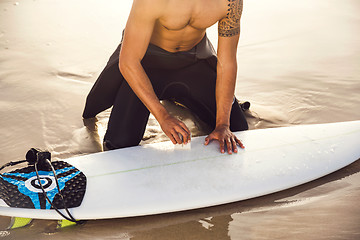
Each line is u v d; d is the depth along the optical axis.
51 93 3.09
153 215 1.89
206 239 1.71
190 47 2.38
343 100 2.95
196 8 2.11
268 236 1.70
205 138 2.26
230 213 1.88
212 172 2.06
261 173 2.06
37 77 3.34
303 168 2.11
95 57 3.75
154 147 2.27
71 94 3.09
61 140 2.53
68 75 3.40
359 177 2.13
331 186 2.06
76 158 2.17
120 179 2.01
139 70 2.13
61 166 2.10
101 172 2.06
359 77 3.29
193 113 2.84
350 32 4.23
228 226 1.79
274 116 2.77
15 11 4.91
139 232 1.78
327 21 4.56
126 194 1.93
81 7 5.10
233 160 2.14
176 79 2.44
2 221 1.86
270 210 1.89
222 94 2.32
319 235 1.69
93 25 4.55
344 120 2.70
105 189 1.95
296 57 3.70
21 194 1.90
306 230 1.72
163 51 2.34
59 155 2.38
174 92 2.48
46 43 4.05
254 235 1.72
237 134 2.38
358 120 2.68
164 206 1.87
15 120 2.74
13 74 3.38
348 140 2.32
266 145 2.27
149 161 2.14
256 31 4.35
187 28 2.22
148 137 2.56
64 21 4.64
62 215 1.82
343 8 4.95
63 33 4.30
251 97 3.03
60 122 2.73
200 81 2.48
